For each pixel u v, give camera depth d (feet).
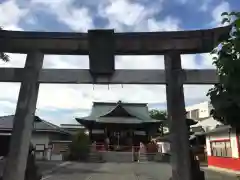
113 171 71.67
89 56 23.77
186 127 22.56
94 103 171.42
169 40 24.03
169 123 22.94
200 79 23.61
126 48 24.18
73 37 23.88
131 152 123.34
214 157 95.81
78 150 116.47
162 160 118.73
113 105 171.22
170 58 23.99
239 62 16.08
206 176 66.95
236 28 16.39
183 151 21.90
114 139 149.48
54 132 122.42
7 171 21.30
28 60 24.06
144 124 149.69
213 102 18.24
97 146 133.28
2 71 23.84
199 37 23.73
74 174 62.49
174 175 21.67
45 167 75.25
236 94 16.79
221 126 88.53
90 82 24.12
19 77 23.71
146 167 85.40
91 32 23.32
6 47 24.29
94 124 149.18
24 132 22.26
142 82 24.12
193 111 209.26
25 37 24.06
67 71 24.38
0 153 78.07
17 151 21.75
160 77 24.20
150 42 24.06
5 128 87.61
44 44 24.26
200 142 131.54
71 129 185.78
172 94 23.22
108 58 23.67
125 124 148.36
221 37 22.95
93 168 79.92
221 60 16.58
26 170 24.13
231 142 81.46
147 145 138.10
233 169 79.97
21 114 22.68
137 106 170.09
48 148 114.42
